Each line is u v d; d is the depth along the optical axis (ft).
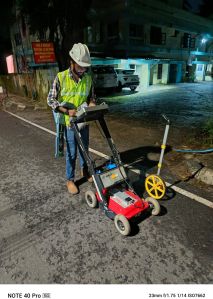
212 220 9.84
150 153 16.96
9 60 89.81
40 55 37.45
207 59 95.71
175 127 23.84
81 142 9.88
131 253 8.26
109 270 7.62
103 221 9.99
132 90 56.95
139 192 11.98
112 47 66.23
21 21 67.77
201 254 8.15
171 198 11.41
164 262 7.86
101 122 9.96
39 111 34.27
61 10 36.19
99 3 64.34
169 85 71.26
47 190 12.56
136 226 9.59
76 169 14.88
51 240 8.97
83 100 10.80
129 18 61.57
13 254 8.38
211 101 40.73
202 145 17.90
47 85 37.22
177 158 15.93
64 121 10.81
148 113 30.73
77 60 9.16
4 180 13.83
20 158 17.07
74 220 10.09
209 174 12.69
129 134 21.65
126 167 14.83
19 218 10.34
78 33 38.45
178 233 9.15
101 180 9.64
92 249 8.48
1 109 37.45
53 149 18.69
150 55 70.95
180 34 80.89
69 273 7.55
